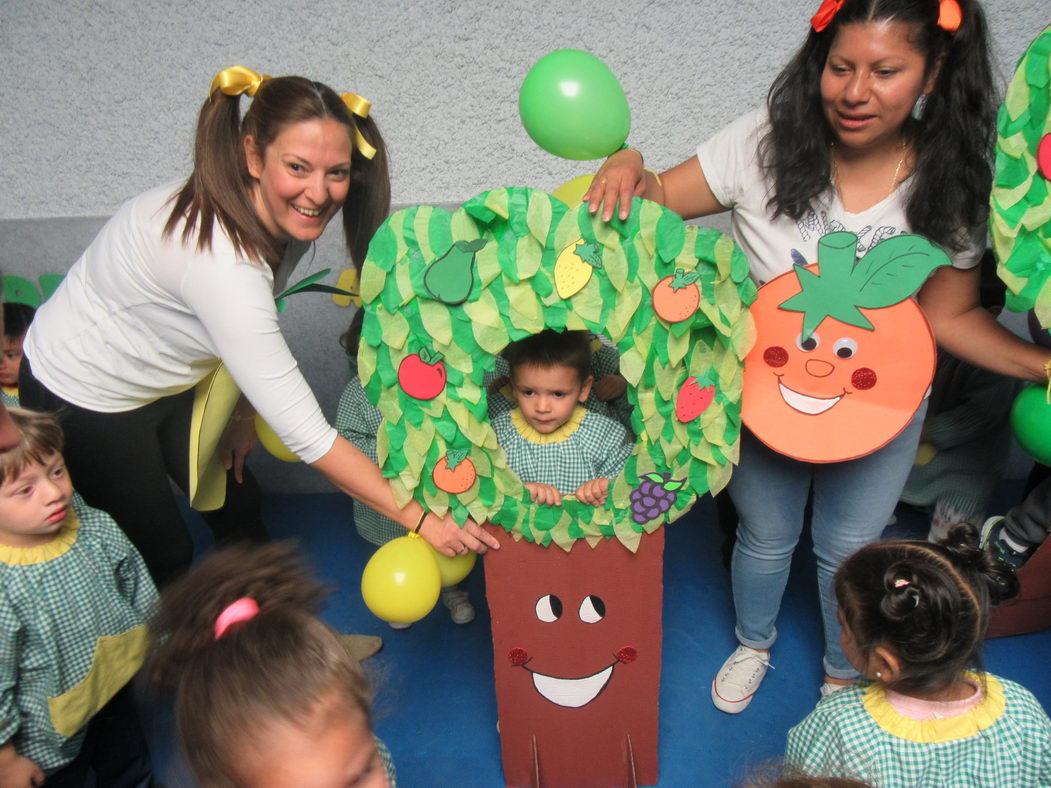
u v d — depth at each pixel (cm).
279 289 132
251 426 160
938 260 109
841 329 115
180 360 125
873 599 96
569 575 128
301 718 68
